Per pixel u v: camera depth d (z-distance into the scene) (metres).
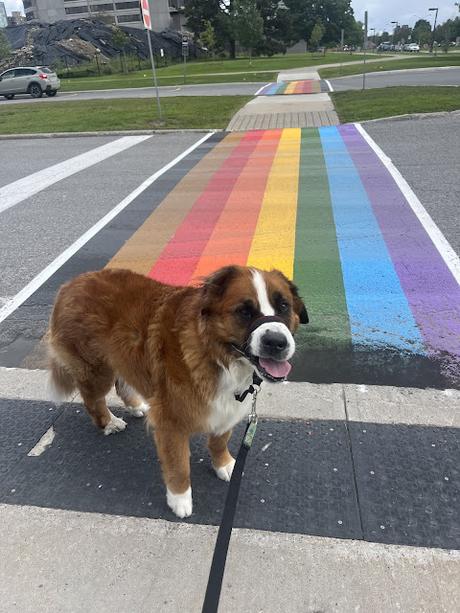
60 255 3.58
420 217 3.95
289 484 1.63
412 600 1.25
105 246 3.71
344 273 3.09
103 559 1.39
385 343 2.34
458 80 13.92
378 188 4.75
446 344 2.31
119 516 1.54
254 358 1.27
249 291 1.31
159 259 3.43
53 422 1.98
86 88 19.38
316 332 2.45
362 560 1.36
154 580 1.33
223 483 1.67
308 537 1.43
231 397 1.44
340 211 4.21
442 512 1.50
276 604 1.25
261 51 37.75
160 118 9.55
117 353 1.61
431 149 6.09
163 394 1.49
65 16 48.22
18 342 2.52
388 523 1.47
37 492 1.63
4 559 1.39
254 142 7.32
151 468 1.74
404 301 2.71
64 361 1.76
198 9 35.69
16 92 17.44
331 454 1.74
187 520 1.52
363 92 11.59
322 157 6.11
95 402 1.85
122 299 1.63
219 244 3.66
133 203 4.74
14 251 3.70
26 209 4.72
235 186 5.12
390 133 7.23
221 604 1.26
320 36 38.75
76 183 5.57
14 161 7.00
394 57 30.53
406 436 1.79
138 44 32.91
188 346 1.41
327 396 2.01
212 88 16.14
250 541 1.43
